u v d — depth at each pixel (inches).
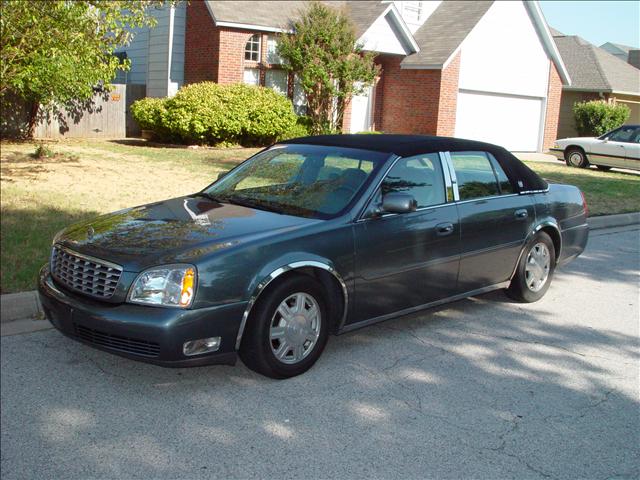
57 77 540.1
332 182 212.1
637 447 155.5
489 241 239.1
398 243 207.0
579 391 185.8
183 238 180.4
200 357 167.5
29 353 196.5
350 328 201.2
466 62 952.3
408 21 1013.8
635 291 292.2
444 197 226.1
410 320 242.4
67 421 158.4
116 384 178.5
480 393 181.6
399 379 188.7
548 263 270.2
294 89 907.4
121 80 997.8
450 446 152.7
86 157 610.5
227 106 767.7
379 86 994.7
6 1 403.5
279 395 175.5
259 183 226.5
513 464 146.1
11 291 233.0
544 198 266.4
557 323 244.7
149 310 164.4
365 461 145.0
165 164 588.1
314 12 842.8
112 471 138.6
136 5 503.5
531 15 1021.8
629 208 501.7
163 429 156.0
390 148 219.6
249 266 173.2
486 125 1014.4
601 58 1350.9
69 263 181.6
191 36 877.2
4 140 749.3
